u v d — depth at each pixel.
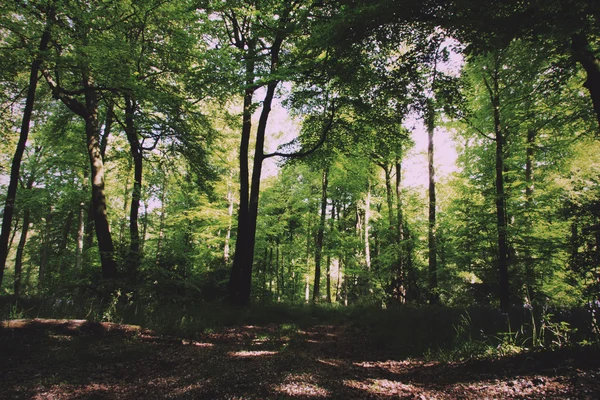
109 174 21.81
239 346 5.90
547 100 9.73
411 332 6.84
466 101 8.61
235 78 11.16
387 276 14.45
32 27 8.00
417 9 5.02
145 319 7.44
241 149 12.88
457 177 16.14
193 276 13.01
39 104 13.11
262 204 23.61
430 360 4.98
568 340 4.41
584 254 5.39
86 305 7.91
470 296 13.45
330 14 9.48
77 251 18.30
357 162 18.22
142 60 10.32
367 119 12.12
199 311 9.12
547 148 12.14
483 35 4.86
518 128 11.95
